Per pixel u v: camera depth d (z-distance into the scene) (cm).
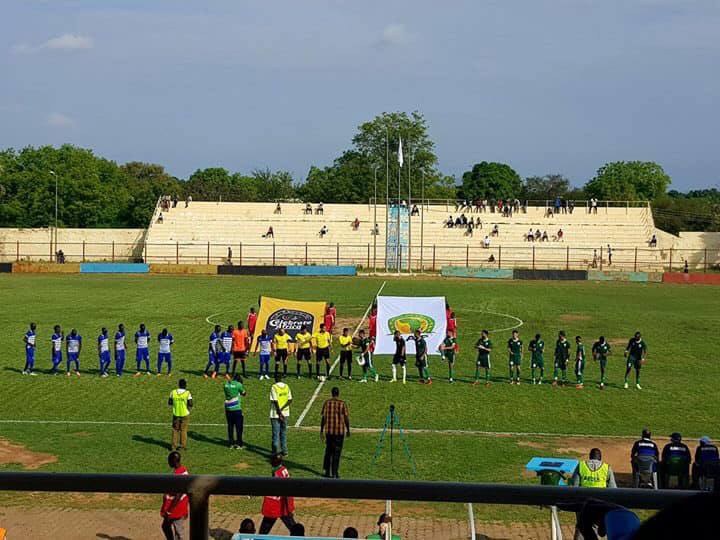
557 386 3734
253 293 7200
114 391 3550
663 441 2802
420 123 15238
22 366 4053
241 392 2661
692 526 205
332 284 8125
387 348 4119
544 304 6712
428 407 3297
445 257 10525
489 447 2677
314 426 2981
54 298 6731
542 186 18062
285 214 11081
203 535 332
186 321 5559
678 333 5322
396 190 14775
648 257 10594
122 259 10944
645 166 17512
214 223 10856
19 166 13075
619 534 221
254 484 329
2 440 2719
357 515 1045
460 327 5519
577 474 1878
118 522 793
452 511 1015
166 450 2627
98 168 14088
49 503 770
